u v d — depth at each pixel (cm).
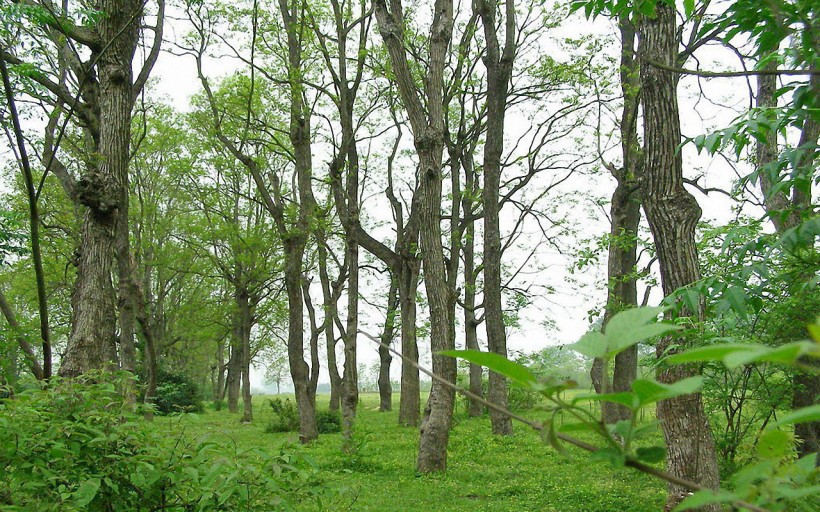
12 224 1231
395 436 2148
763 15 200
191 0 1442
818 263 247
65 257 2358
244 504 360
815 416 64
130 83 1029
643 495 1019
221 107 1953
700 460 691
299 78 1892
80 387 416
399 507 1017
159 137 2436
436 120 1397
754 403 992
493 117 1948
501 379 1953
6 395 432
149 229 2834
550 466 1402
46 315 540
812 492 67
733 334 478
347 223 1872
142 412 448
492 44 1961
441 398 1373
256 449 374
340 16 1884
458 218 2378
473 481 1252
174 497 396
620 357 1252
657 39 728
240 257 2764
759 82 964
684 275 709
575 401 68
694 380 64
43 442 358
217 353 4309
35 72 1095
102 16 920
